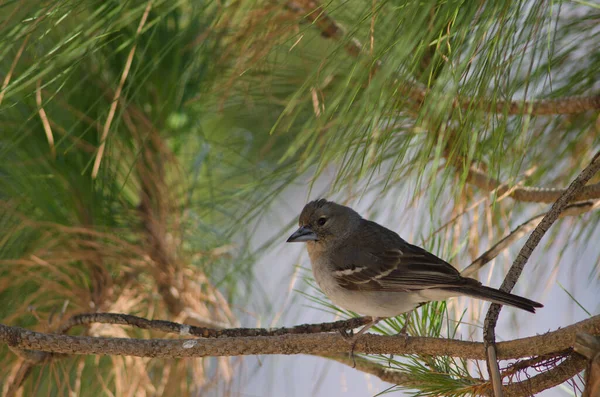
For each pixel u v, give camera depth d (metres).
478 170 7.80
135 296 8.55
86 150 7.93
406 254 8.36
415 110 6.92
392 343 6.93
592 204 7.63
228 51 7.55
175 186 8.52
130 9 6.51
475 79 5.94
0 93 5.93
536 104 7.59
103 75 7.79
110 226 8.28
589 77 8.12
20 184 7.93
